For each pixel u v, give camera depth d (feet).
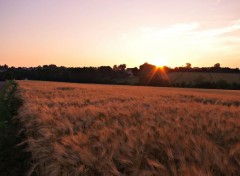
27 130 27.81
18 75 366.22
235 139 20.85
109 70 366.02
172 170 14.08
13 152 25.50
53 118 29.81
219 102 72.69
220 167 14.37
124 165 15.75
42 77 355.77
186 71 370.53
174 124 25.09
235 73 351.46
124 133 21.40
